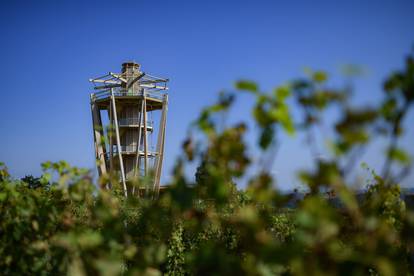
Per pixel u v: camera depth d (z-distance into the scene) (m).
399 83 1.71
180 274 7.72
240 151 2.04
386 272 1.78
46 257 3.04
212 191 2.03
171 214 2.50
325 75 1.79
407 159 1.64
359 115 1.68
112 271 2.34
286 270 2.08
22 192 3.91
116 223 2.68
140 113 31.25
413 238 2.14
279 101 1.74
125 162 31.17
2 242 3.09
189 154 2.15
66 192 3.05
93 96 32.31
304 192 2.09
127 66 32.72
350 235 2.21
